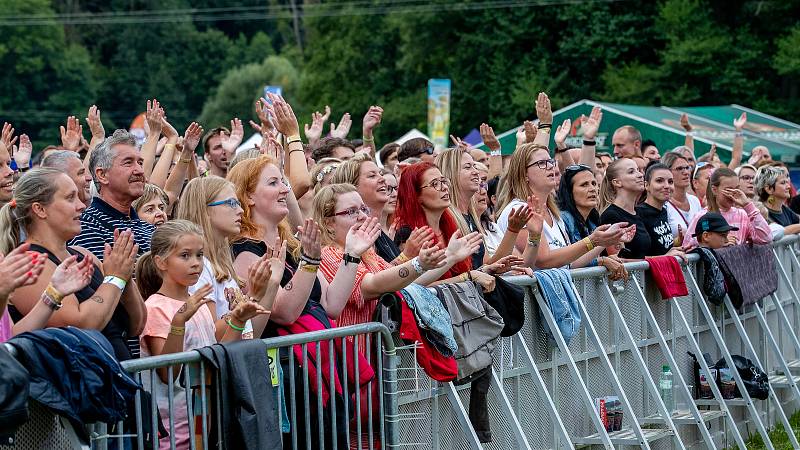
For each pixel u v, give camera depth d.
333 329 8.45
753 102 52.38
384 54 70.06
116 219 9.29
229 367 7.40
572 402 11.99
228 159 13.61
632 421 11.77
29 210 7.26
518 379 11.02
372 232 8.91
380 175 10.62
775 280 16.14
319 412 8.26
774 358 16.80
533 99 55.53
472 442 9.88
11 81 105.06
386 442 9.01
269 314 8.18
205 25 133.88
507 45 58.75
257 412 7.48
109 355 6.60
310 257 8.37
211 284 8.22
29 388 6.18
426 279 9.86
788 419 16.73
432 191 10.58
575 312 11.53
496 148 14.82
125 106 113.88
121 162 9.22
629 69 53.91
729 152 27.69
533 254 11.18
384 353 9.01
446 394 10.02
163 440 7.48
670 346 14.02
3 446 6.05
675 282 13.62
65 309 6.90
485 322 10.05
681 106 52.66
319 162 12.46
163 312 7.77
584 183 12.75
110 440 7.02
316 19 73.12
